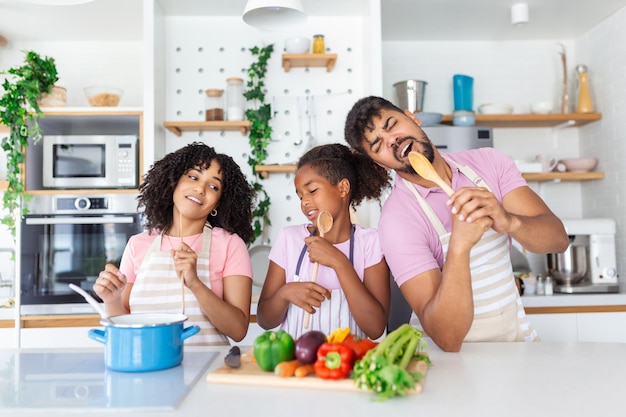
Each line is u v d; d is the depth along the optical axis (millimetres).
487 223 1061
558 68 3359
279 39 3078
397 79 3342
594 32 3180
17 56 3191
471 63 3359
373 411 727
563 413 714
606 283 2783
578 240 2812
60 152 2629
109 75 3219
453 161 1439
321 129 3070
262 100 2996
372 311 1350
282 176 3061
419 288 1244
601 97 3139
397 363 867
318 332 914
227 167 1539
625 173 2916
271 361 895
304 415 714
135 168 2656
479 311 1337
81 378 921
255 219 3021
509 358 1042
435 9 2939
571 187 3350
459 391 818
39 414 746
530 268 3152
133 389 843
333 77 3076
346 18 3082
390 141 1273
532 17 3059
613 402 758
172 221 1554
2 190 2922
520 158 3342
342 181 1462
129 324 988
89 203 2594
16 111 2553
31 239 2576
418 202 1354
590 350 1111
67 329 2559
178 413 736
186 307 1401
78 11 2824
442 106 3336
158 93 2826
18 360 1083
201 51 3068
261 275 2947
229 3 2906
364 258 1478
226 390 842
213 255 1469
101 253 2590
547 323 2604
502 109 3121
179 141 3016
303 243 1535
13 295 2992
